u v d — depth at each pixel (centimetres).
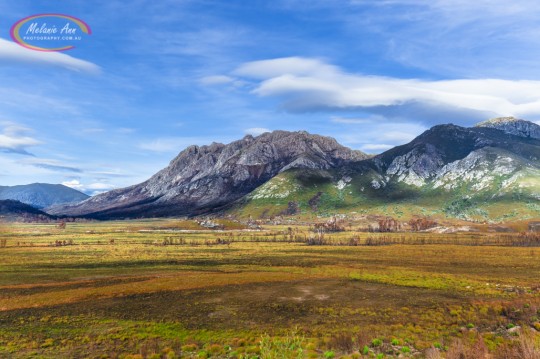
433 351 3641
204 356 4234
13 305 7519
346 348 4275
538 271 11638
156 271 12369
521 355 3083
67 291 9006
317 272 11775
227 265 13662
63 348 4762
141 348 4619
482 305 6438
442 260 14562
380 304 7219
